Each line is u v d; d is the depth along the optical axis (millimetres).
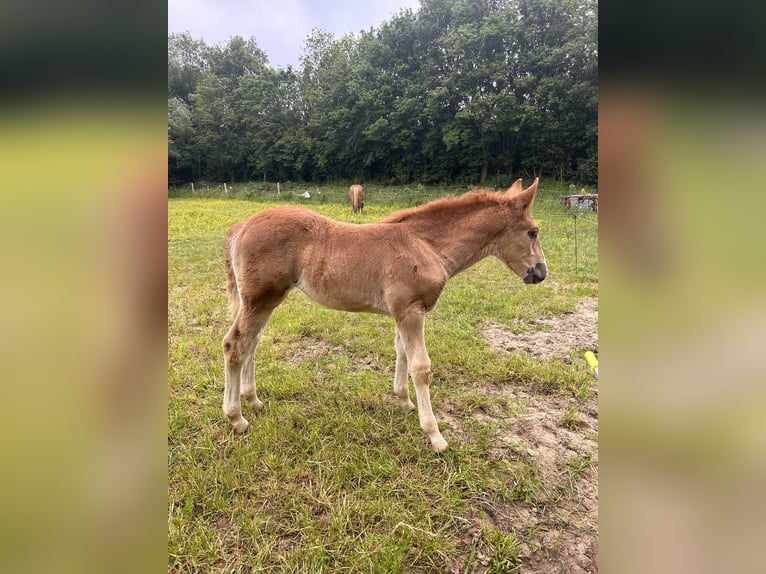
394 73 36562
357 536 2066
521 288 6215
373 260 2768
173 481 2395
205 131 39094
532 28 28672
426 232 2926
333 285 2816
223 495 2314
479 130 29922
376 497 2311
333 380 3580
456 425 2965
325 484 2395
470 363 3773
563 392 3371
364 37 39062
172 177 37469
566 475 2496
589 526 2164
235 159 40125
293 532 2104
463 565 1938
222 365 3766
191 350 4098
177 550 1962
